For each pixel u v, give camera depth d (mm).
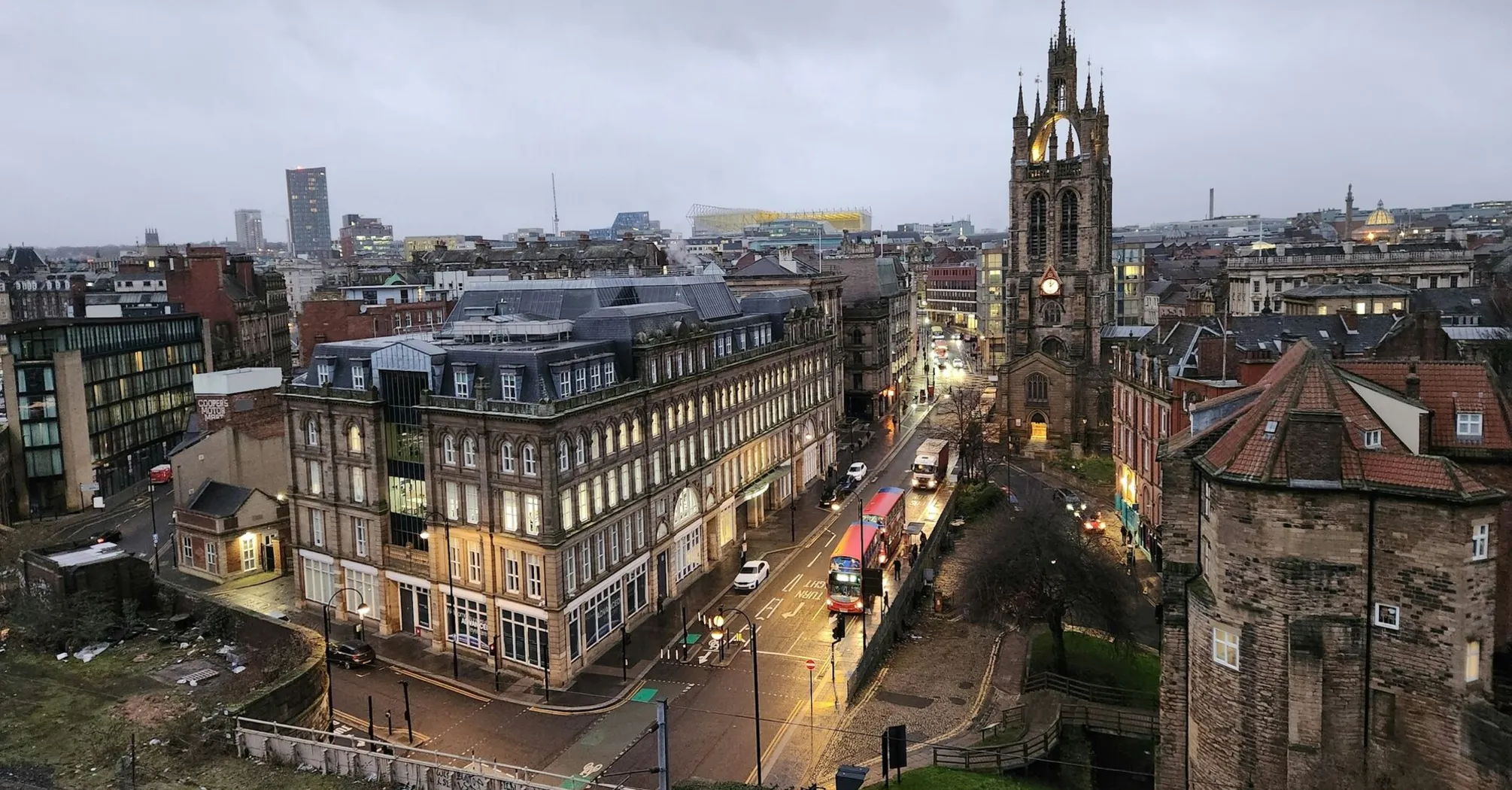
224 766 47969
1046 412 129500
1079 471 116062
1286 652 38219
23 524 106125
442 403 69250
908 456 134250
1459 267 152375
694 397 86500
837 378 142750
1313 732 37750
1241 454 39594
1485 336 91250
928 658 68875
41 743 49750
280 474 96188
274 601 82375
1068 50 128125
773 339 113312
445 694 64812
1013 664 66062
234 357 156250
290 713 55094
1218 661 40250
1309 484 37469
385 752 56406
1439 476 35812
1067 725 55938
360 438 74438
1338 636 37531
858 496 112250
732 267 198875
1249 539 38719
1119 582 65188
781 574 86938
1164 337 96312
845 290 168125
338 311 137500
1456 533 35250
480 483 67875
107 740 50031
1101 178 130250
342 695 64562
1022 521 68875
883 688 63969
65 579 65062
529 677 67000
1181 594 44312
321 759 47406
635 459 76125
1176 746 44531
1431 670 36219
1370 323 91375
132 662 60156
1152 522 86438
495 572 68062
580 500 68500
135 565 68750
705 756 55562
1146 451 88312
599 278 102000
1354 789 37656
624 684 65500
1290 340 85625
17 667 59156
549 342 76562
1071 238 128750
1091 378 127750
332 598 73688
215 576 87750
